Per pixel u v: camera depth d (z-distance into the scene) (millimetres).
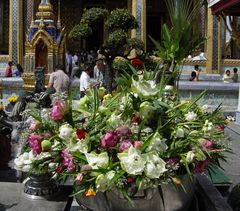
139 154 2412
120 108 2830
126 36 6781
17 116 6836
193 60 22734
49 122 2904
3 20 27109
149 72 3068
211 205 3078
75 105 3199
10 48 22672
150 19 29484
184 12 3414
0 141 5328
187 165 2568
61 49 14586
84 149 2605
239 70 22859
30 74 13109
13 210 2932
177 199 2635
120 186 2439
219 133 3074
